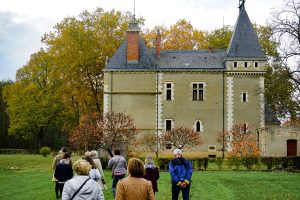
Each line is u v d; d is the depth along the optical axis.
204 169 37.81
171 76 54.56
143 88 54.38
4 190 23.58
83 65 57.50
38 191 22.69
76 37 57.28
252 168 38.16
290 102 40.72
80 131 44.12
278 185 25.22
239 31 55.00
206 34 74.31
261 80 54.16
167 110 54.38
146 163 15.48
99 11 60.53
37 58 71.06
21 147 85.12
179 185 15.30
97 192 10.02
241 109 54.22
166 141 50.75
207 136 54.19
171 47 70.00
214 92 54.56
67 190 9.91
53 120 70.00
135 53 54.66
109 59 54.88
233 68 54.19
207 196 20.55
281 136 47.19
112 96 54.25
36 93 68.88
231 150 50.38
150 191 9.93
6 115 85.06
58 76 61.31
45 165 44.19
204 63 55.03
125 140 46.31
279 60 38.94
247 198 20.14
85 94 58.34
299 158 37.84
